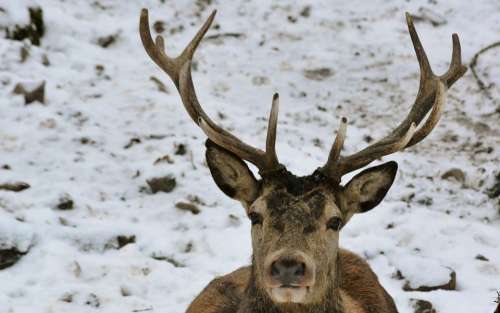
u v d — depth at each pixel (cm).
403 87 2202
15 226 1335
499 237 1492
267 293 920
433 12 2473
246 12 2483
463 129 2012
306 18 2477
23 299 1214
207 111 1922
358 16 2489
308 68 2267
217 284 1076
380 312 1050
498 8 2508
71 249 1350
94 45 2202
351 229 1491
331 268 923
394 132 1009
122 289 1275
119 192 1588
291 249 862
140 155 1706
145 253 1388
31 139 1709
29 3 2139
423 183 1739
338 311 947
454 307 1242
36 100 1827
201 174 1644
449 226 1504
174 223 1484
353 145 1898
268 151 949
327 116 2039
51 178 1594
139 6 2434
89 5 2380
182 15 2433
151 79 2020
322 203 914
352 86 2208
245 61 2283
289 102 2125
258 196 965
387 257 1405
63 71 2006
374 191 987
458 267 1387
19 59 1978
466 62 2261
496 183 1712
